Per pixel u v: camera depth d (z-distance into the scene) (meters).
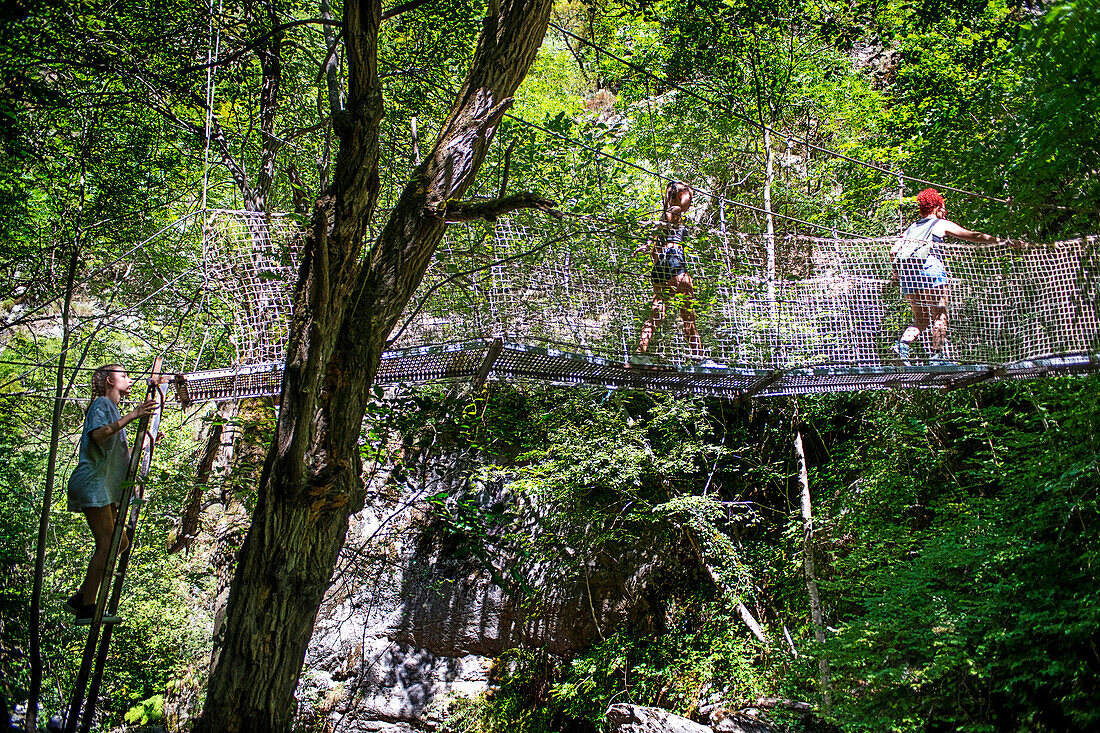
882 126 9.72
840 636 7.73
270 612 4.28
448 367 5.85
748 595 10.01
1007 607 6.51
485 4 8.88
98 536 4.76
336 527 4.53
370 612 11.84
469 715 10.98
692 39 10.18
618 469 9.59
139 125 8.18
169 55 7.96
